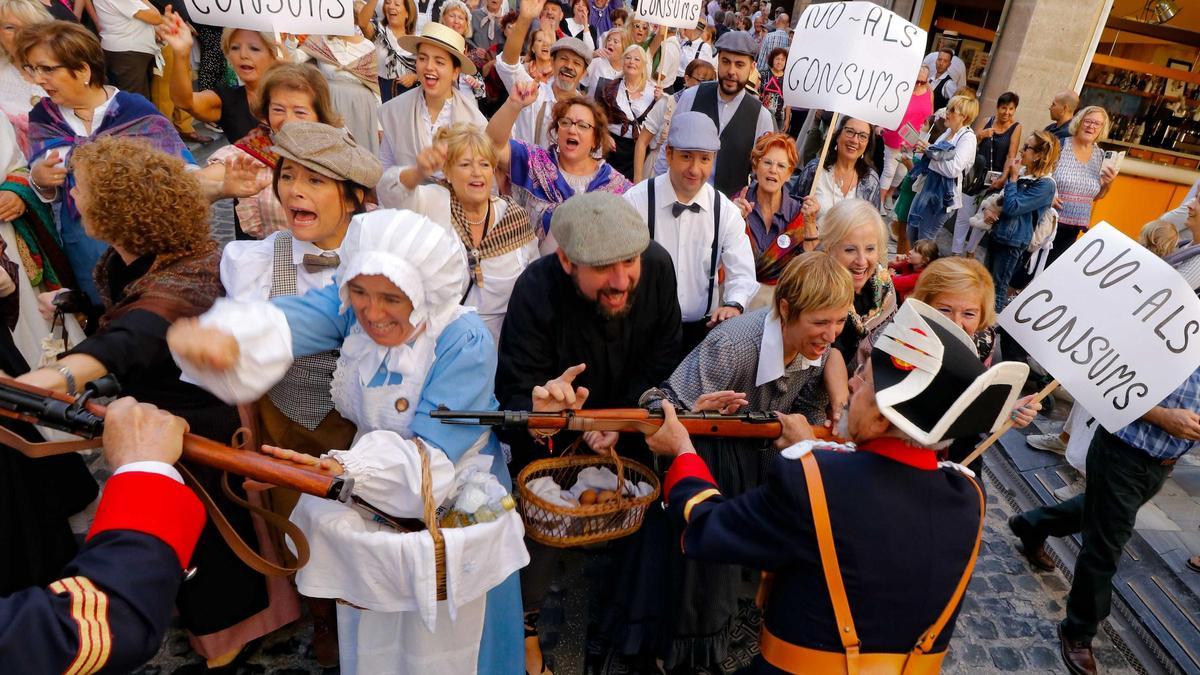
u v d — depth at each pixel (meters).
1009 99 7.56
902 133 7.69
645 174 5.98
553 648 2.82
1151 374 2.34
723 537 1.71
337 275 1.92
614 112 5.85
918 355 1.51
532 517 2.25
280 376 1.61
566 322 2.53
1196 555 3.56
